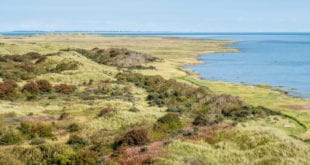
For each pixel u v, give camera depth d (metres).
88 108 55.59
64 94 70.62
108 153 31.78
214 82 90.38
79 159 29.61
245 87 84.50
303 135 46.84
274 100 70.38
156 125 40.66
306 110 61.50
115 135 37.03
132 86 78.19
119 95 70.12
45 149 31.05
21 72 85.06
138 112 49.75
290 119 54.81
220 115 52.12
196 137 33.62
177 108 57.00
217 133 34.22
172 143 30.61
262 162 27.66
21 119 48.31
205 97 61.00
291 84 93.12
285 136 33.16
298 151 29.69
